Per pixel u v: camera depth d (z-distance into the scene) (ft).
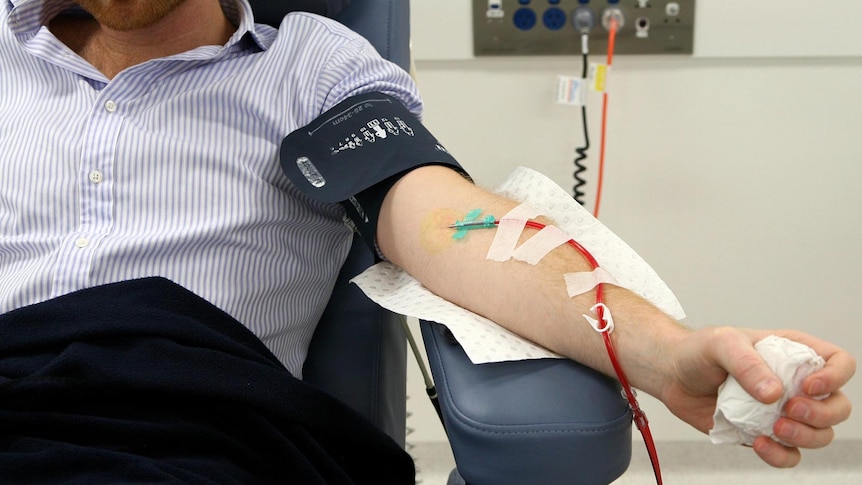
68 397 2.69
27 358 2.80
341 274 3.95
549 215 3.12
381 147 3.29
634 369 2.45
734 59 5.02
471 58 5.14
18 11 3.65
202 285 3.25
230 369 2.76
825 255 5.44
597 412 2.40
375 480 3.09
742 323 5.65
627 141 5.28
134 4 3.39
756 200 5.35
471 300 2.89
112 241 3.21
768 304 5.60
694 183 5.34
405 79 3.73
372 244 3.29
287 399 2.80
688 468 5.81
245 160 3.43
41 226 3.32
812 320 5.62
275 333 3.43
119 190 3.31
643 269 2.87
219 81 3.54
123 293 2.90
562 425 2.37
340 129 3.37
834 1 4.80
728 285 5.57
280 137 3.53
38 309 2.85
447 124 5.36
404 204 3.18
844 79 5.03
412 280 3.21
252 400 2.73
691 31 4.92
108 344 2.79
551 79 5.18
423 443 6.08
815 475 5.71
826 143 5.18
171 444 2.67
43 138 3.39
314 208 3.61
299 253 3.53
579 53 5.04
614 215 5.47
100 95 3.42
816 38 4.87
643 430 2.52
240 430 2.78
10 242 3.31
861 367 5.64
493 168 5.44
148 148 3.34
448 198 3.12
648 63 5.08
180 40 3.71
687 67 5.07
